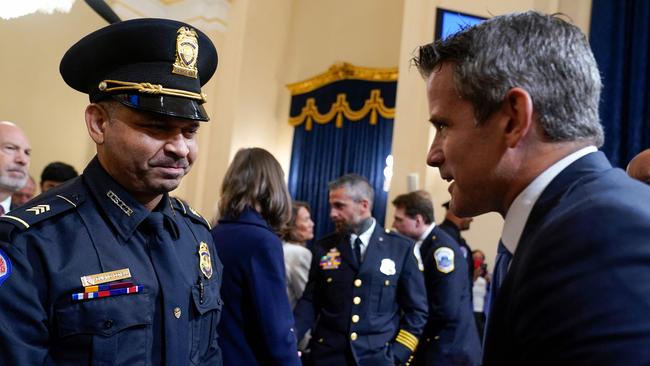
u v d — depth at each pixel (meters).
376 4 6.82
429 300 2.33
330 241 2.32
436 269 2.35
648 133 3.86
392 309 2.15
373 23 6.80
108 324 0.86
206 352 1.07
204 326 1.06
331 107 6.63
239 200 1.52
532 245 0.55
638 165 1.41
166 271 0.98
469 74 0.65
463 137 0.68
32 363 0.79
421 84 4.49
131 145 0.91
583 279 0.48
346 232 2.23
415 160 4.39
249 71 6.62
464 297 2.38
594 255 0.48
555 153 0.63
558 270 0.50
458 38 0.68
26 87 6.37
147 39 0.94
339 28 7.06
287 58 7.34
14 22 6.38
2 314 0.79
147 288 0.93
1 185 2.14
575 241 0.50
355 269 2.15
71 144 6.33
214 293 1.10
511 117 0.63
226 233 1.48
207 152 6.49
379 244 2.20
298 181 6.86
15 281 0.81
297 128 7.02
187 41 0.99
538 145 0.64
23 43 6.39
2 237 0.82
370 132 6.30
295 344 1.43
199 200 6.37
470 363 2.29
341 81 6.59
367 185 2.26
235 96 6.42
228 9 6.68
